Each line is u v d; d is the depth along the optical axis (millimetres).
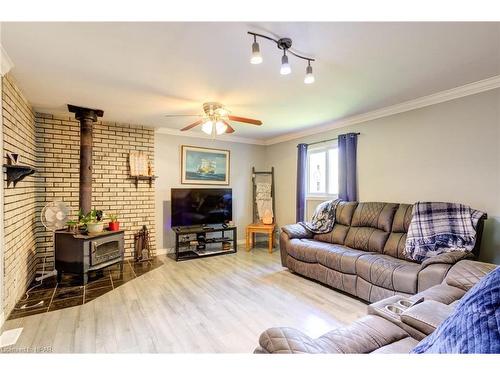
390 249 2875
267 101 3137
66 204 3553
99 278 3336
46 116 3557
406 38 1816
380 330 1330
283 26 1668
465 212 2484
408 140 3232
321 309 2498
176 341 1981
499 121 2494
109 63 2176
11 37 1785
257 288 3023
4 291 2262
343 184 3953
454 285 1803
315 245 3289
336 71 2336
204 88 2717
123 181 4176
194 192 4621
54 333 2076
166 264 3967
